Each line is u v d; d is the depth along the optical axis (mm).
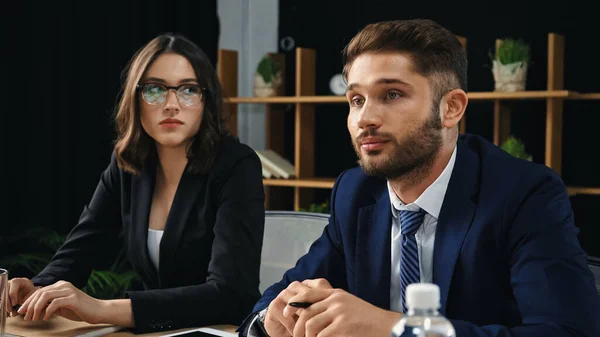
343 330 1180
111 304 1640
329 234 1657
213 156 1994
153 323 1642
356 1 4656
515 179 1402
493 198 1390
